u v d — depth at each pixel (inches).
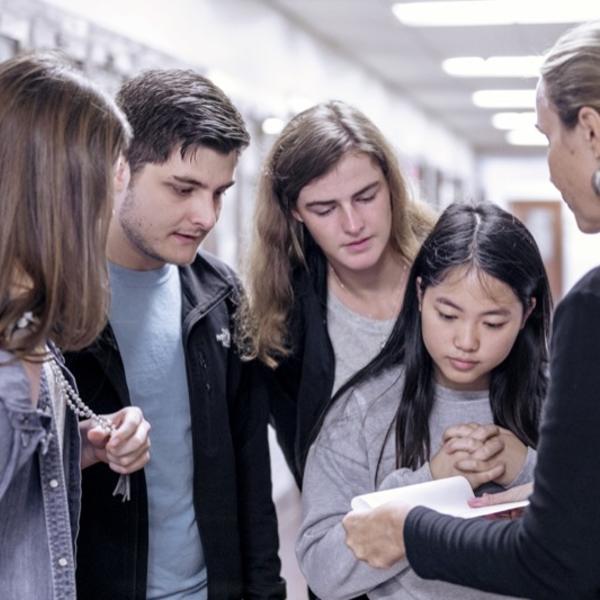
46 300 39.7
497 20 252.5
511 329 50.9
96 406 56.1
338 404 57.2
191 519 60.8
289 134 62.1
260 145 219.1
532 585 39.6
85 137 40.4
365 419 55.9
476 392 55.0
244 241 78.7
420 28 266.2
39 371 42.5
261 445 65.8
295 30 258.5
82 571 56.5
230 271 66.7
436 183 443.5
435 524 43.6
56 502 44.0
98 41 143.5
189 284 62.7
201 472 60.6
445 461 51.3
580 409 37.9
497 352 50.7
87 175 40.4
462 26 261.1
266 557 64.9
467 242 50.1
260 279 64.0
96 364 55.9
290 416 67.2
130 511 56.8
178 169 55.1
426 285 51.9
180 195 55.9
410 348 54.9
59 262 39.6
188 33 187.2
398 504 46.4
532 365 54.2
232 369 64.2
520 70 326.6
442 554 42.8
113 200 42.0
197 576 61.1
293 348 64.0
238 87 210.8
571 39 42.1
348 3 237.5
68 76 41.5
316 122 60.7
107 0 151.3
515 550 39.9
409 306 55.2
